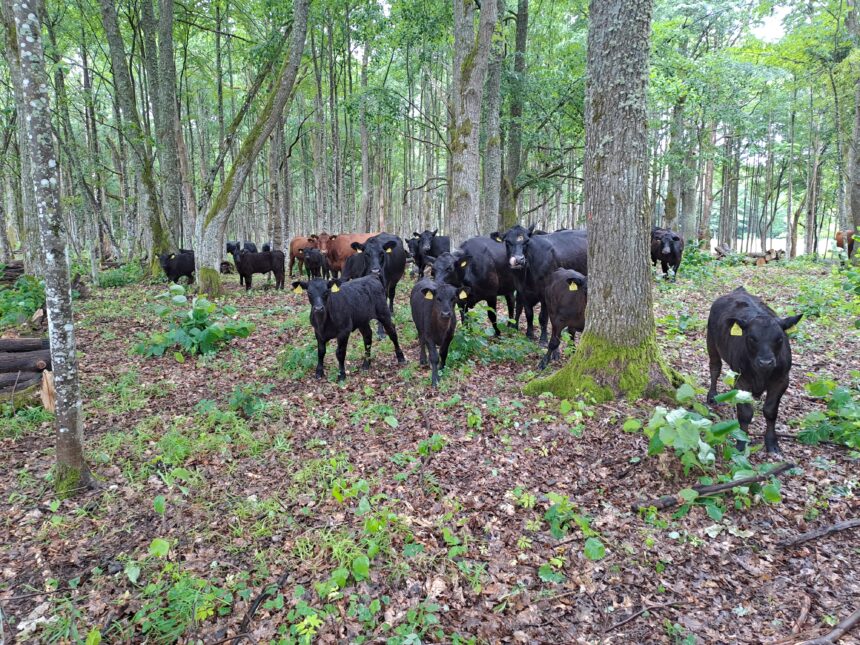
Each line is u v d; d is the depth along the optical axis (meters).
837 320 8.95
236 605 3.36
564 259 8.88
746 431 4.79
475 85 12.75
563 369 6.08
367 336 7.48
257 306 12.06
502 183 20.89
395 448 5.17
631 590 3.37
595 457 4.75
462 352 7.65
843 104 20.67
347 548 3.76
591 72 5.54
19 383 6.35
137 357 8.20
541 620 3.17
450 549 3.68
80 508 4.31
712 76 18.39
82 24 18.91
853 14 17.67
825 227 47.78
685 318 8.91
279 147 24.73
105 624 3.23
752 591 3.31
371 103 18.41
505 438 5.16
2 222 20.62
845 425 4.72
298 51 11.97
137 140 15.79
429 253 14.11
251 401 6.09
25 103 3.85
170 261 15.40
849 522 3.73
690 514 3.98
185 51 21.20
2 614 3.12
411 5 17.11
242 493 4.55
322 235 17.09
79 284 13.13
